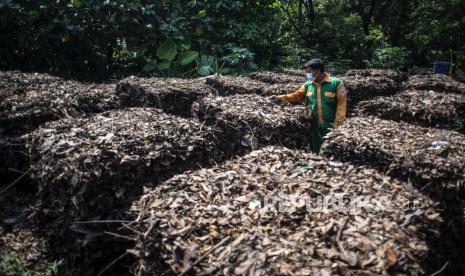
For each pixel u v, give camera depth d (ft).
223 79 19.65
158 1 30.55
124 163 9.23
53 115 12.91
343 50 44.73
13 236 10.62
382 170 9.75
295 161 9.91
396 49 42.04
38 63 28.86
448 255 8.87
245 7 33.17
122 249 9.28
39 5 26.78
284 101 15.29
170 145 10.12
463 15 39.17
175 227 7.33
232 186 8.59
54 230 9.84
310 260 6.44
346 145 10.40
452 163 9.30
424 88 21.79
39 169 9.98
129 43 29.68
